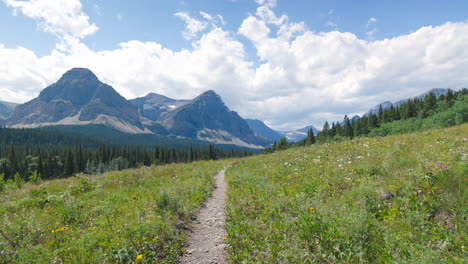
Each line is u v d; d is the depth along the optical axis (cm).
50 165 8456
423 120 5416
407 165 795
